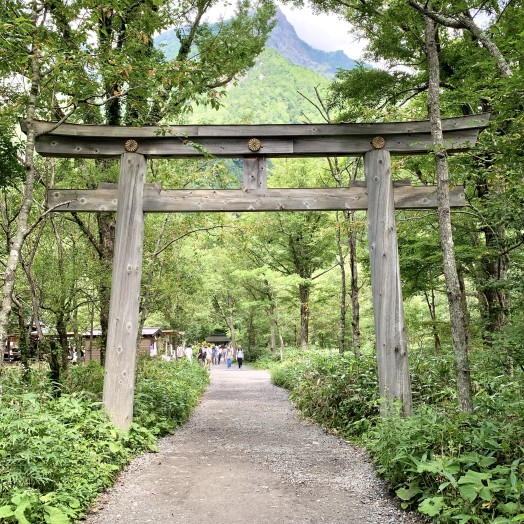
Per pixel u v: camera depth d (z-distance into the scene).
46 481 3.86
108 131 7.01
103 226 9.80
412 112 9.12
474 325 9.47
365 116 9.24
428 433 4.50
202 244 13.18
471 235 10.62
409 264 11.30
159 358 19.42
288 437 7.48
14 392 6.01
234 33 9.79
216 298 37.06
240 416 9.81
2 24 4.61
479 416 4.86
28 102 5.88
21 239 5.05
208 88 6.00
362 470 5.42
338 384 8.39
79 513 3.91
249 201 7.20
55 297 9.09
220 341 55.19
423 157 10.07
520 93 5.09
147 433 6.68
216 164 10.19
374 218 7.11
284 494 4.61
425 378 7.83
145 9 6.36
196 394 13.00
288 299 25.69
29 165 5.24
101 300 9.91
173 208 7.12
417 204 7.21
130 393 6.66
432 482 4.07
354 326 11.18
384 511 4.12
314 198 7.25
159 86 5.90
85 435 5.43
